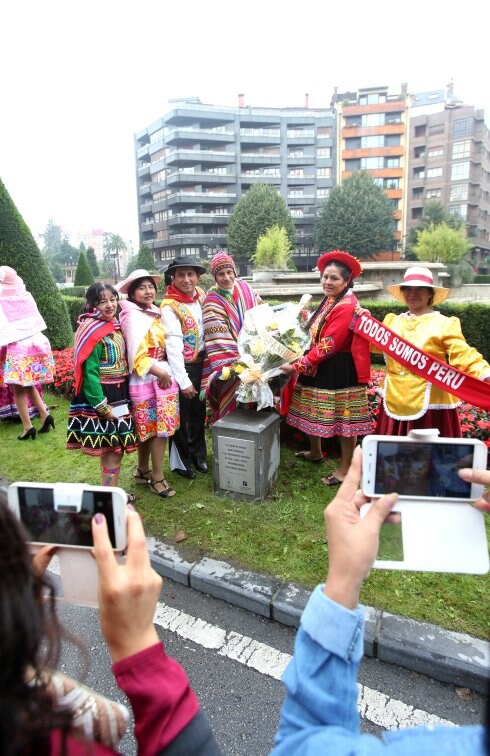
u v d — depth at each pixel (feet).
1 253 25.86
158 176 228.02
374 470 3.67
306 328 13.07
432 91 235.20
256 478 12.21
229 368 13.03
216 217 207.10
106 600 2.70
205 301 13.70
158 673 2.66
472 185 200.75
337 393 12.78
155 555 10.25
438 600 8.70
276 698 7.24
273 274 60.64
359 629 2.60
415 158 207.82
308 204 212.84
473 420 15.38
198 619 8.89
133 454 15.93
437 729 2.17
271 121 210.38
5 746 1.85
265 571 9.66
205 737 2.64
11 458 15.84
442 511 3.63
